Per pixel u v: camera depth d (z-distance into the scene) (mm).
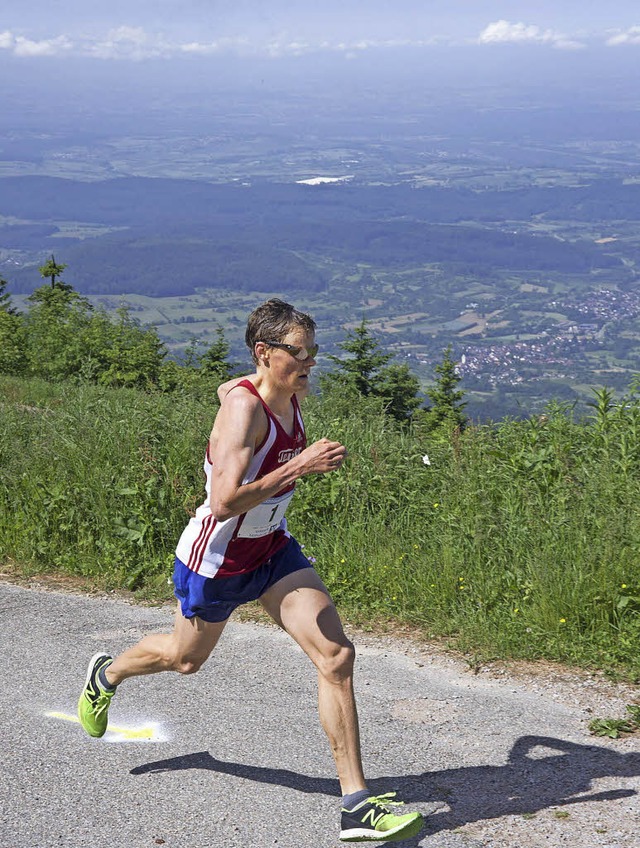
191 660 3410
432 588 5234
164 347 27828
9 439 8219
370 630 5027
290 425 3104
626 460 6402
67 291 36719
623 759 3412
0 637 5035
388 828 2830
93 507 6664
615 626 4664
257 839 2967
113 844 2953
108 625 5215
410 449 7348
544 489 6266
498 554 5375
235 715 3953
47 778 3418
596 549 5094
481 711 3904
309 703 4066
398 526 6082
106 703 3639
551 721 3781
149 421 7777
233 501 2906
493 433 7547
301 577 3217
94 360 13836
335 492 6375
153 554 6324
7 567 6488
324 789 3299
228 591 3195
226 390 3100
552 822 2982
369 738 3693
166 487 6660
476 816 3062
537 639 4605
